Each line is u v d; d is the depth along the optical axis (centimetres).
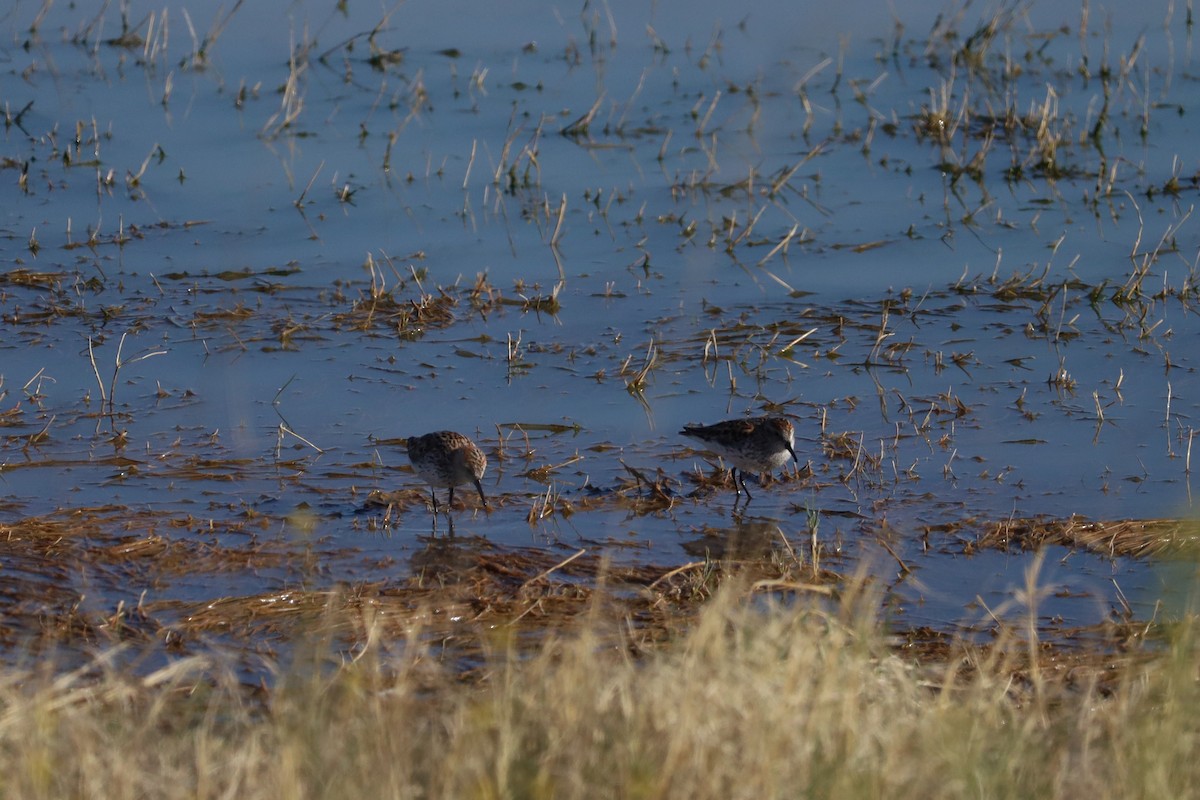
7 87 3231
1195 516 1582
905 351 2119
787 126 3080
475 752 906
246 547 1535
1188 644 1139
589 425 1903
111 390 1955
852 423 1903
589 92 3281
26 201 2648
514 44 3612
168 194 2702
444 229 2570
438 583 1456
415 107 3142
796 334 2180
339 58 3491
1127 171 2802
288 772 859
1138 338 2144
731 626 1284
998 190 2744
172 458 1780
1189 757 965
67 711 980
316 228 2567
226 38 3612
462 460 1622
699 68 3434
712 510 1667
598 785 872
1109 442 1827
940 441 1842
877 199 2706
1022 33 3612
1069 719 1085
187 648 1288
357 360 2094
